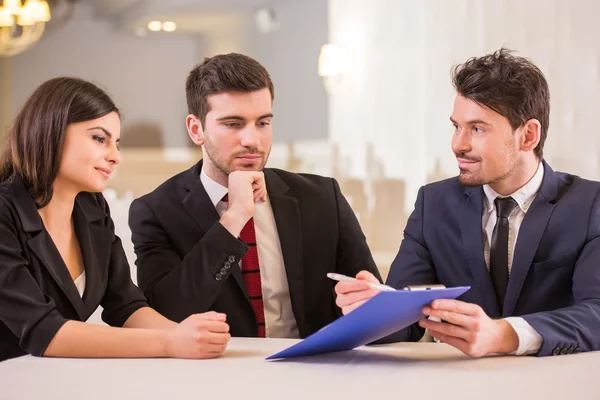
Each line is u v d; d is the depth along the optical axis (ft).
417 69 18.88
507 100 5.10
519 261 5.30
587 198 5.33
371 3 20.30
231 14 26.66
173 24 28.32
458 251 5.63
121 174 27.02
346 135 21.54
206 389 3.43
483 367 3.93
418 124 19.02
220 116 5.90
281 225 6.21
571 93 14.26
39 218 4.70
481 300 5.49
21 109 4.79
